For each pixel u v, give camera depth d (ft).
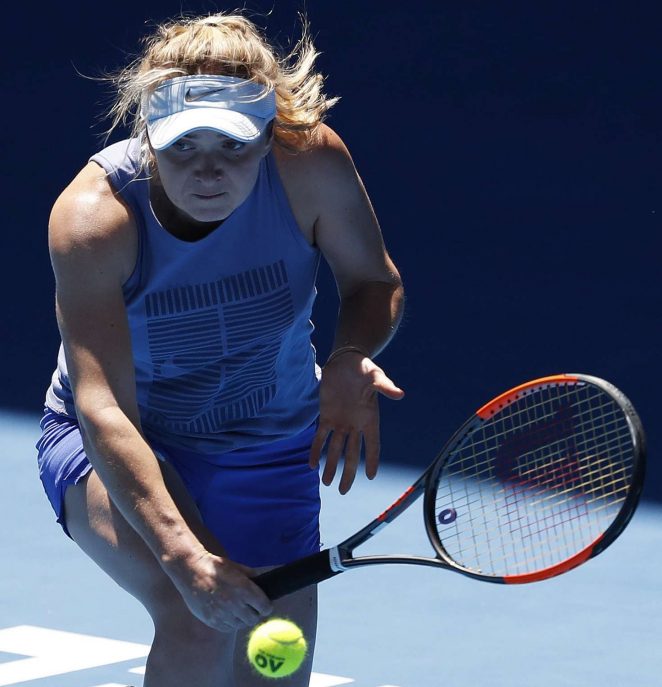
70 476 41.34
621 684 54.95
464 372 91.91
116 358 38.27
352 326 43.70
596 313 101.91
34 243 116.78
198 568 36.19
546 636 59.47
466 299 104.68
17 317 102.58
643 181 128.98
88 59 158.10
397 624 60.80
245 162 37.68
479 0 172.45
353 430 42.63
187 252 39.68
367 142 138.00
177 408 43.24
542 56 158.10
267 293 41.55
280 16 167.32
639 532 70.13
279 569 38.47
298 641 41.83
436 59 157.69
